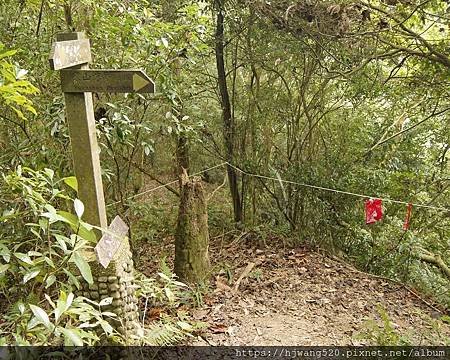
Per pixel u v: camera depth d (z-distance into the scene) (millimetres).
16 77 1826
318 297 4117
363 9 4199
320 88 5012
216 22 4902
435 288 4715
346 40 4387
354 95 5020
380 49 4559
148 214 5480
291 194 5336
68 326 1644
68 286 1873
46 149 3281
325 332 3465
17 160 3234
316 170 5152
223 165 5766
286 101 5184
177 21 4109
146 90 2303
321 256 5035
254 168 5328
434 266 5238
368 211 4512
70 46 2215
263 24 4633
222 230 5598
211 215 5668
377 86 4910
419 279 4832
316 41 4480
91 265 2354
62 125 3145
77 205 1703
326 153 5215
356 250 5309
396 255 5070
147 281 3020
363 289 4406
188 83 4832
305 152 5336
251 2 4426
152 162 6125
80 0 3213
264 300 3947
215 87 5359
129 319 2523
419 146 5461
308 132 5234
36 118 3342
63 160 3385
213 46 4898
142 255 4922
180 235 3887
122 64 3609
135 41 3500
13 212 2084
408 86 5023
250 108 5250
